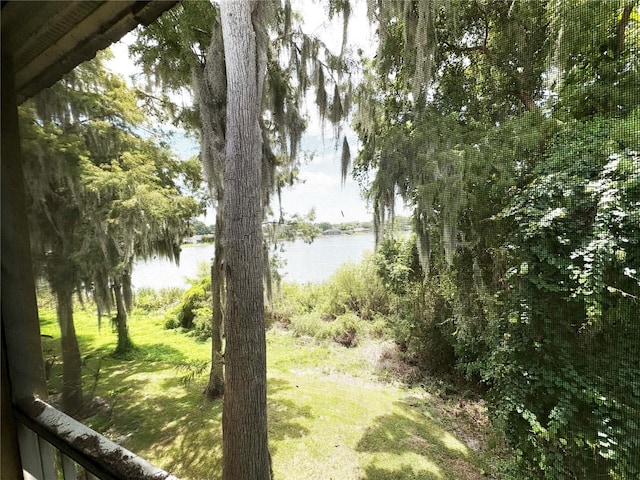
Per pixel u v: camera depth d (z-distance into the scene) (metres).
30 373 0.98
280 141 3.02
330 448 2.42
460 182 2.00
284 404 3.04
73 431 0.79
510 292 1.79
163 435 2.11
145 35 2.29
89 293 1.97
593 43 1.42
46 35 0.91
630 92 1.33
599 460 1.37
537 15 1.69
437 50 2.02
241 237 1.68
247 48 1.68
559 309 1.52
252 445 1.64
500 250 1.84
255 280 1.70
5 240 0.97
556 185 1.52
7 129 1.01
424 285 3.41
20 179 1.04
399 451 2.32
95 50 1.00
